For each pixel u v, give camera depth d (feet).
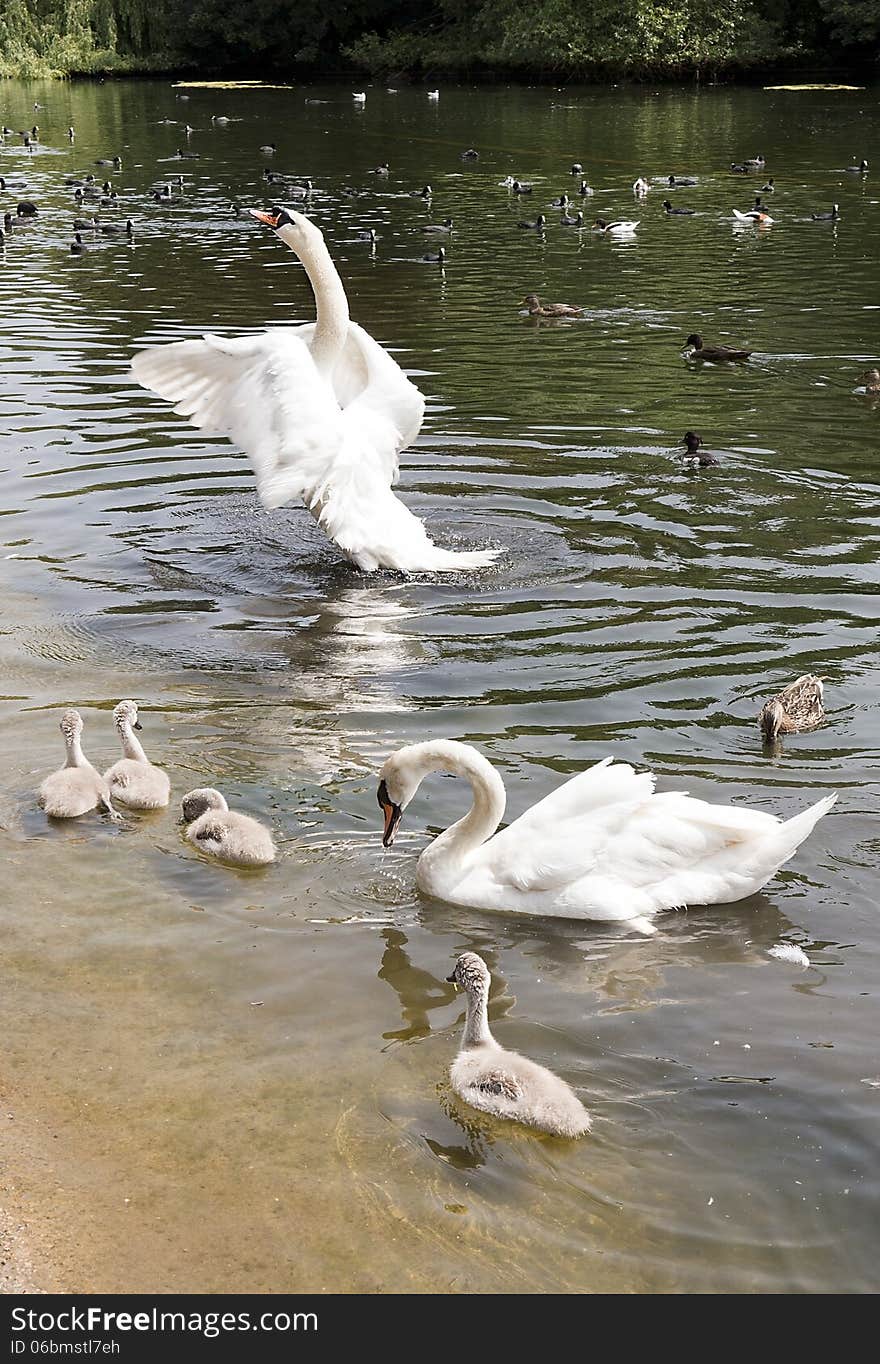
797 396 65.77
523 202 133.69
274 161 163.43
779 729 33.60
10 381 68.28
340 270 99.86
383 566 44.21
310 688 36.81
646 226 119.44
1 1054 23.32
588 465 55.52
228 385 46.01
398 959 26.25
